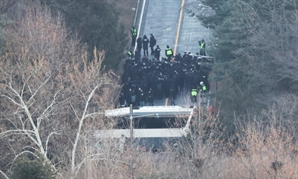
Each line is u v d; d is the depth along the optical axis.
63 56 123.81
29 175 66.06
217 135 102.62
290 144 94.38
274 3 151.62
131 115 112.31
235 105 135.25
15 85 97.31
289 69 143.12
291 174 83.81
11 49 120.94
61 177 81.69
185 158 89.06
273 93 139.12
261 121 108.69
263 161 87.38
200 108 104.19
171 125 115.62
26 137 97.06
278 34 147.62
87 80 105.31
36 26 130.12
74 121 99.19
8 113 98.31
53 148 98.75
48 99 99.56
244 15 151.62
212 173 87.12
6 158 95.56
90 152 86.75
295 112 118.50
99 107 109.38
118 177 83.94
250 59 147.62
